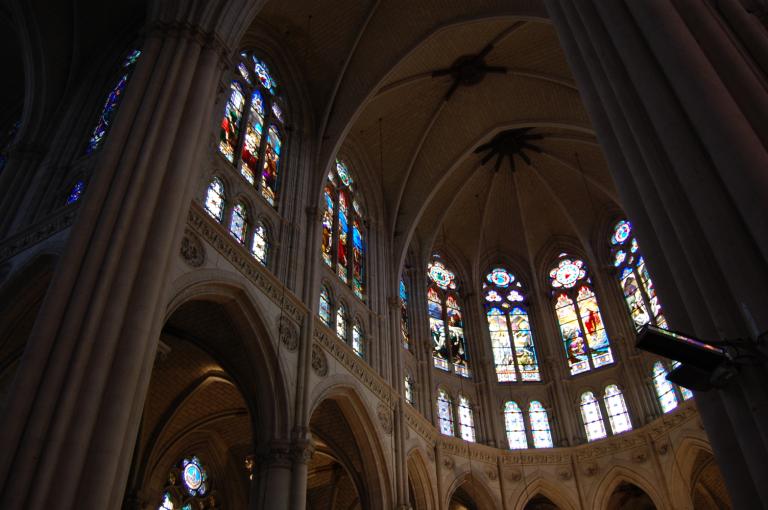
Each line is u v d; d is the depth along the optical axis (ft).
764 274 18.94
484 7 73.97
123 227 39.01
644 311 89.81
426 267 97.66
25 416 31.86
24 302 50.26
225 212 54.90
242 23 55.11
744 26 27.84
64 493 30.04
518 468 84.43
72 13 68.69
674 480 75.77
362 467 66.74
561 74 83.41
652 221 24.48
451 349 94.68
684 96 22.56
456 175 98.02
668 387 82.12
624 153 26.71
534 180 101.60
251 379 56.44
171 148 44.09
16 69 79.36
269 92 70.85
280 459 51.08
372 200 88.74
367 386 67.77
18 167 59.88
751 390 18.56
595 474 82.33
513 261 106.32
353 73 77.10
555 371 93.45
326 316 66.85
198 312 54.29
